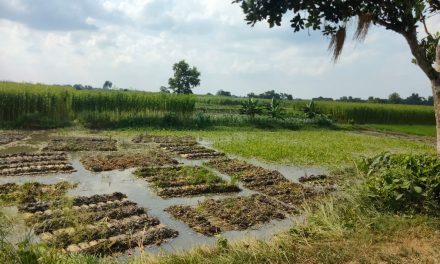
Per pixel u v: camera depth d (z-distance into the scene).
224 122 29.62
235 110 40.03
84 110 26.45
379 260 5.27
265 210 9.12
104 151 17.02
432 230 6.27
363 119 40.47
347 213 7.11
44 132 22.55
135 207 9.02
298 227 6.57
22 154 15.23
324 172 14.06
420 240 5.93
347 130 33.09
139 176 12.40
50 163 13.88
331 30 6.51
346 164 15.20
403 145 22.44
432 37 7.32
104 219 7.93
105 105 26.84
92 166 13.45
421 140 27.22
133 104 27.58
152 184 11.48
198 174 12.34
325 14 5.77
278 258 5.32
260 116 33.16
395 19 6.20
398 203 7.12
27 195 9.62
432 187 6.99
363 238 5.97
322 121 34.41
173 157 16.36
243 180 12.27
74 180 11.76
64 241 6.99
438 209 6.96
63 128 24.28
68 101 26.39
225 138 22.83
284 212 9.22
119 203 9.32
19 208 8.70
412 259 5.27
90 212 8.58
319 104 40.44
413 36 6.29
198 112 32.66
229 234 7.85
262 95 77.31
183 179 12.02
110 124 25.98
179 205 9.42
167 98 28.47
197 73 78.06
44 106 25.17
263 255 5.38
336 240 6.04
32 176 12.09
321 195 10.43
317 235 6.23
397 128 36.62
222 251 5.79
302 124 32.78
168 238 7.50
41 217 8.09
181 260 5.56
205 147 19.31
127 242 7.06
